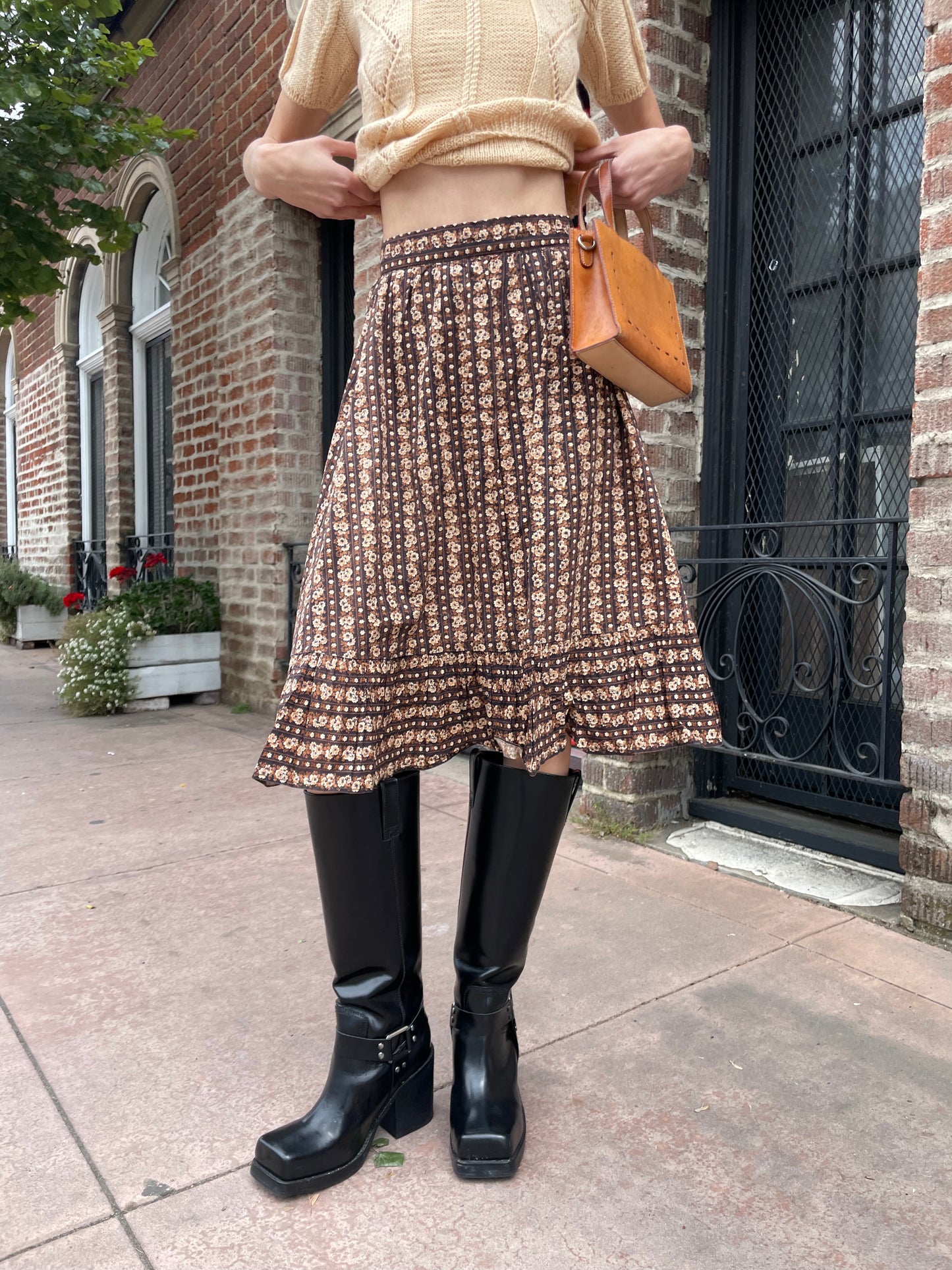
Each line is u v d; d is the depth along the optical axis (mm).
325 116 1236
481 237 1046
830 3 2469
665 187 1173
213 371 5062
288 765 1050
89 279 7977
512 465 1069
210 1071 1425
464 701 1144
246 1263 1027
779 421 2641
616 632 1138
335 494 1072
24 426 9781
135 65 4145
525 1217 1100
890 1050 1484
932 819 1876
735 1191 1147
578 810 2770
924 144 1791
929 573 1845
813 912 2055
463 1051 1211
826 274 2514
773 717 2439
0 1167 1198
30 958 1838
